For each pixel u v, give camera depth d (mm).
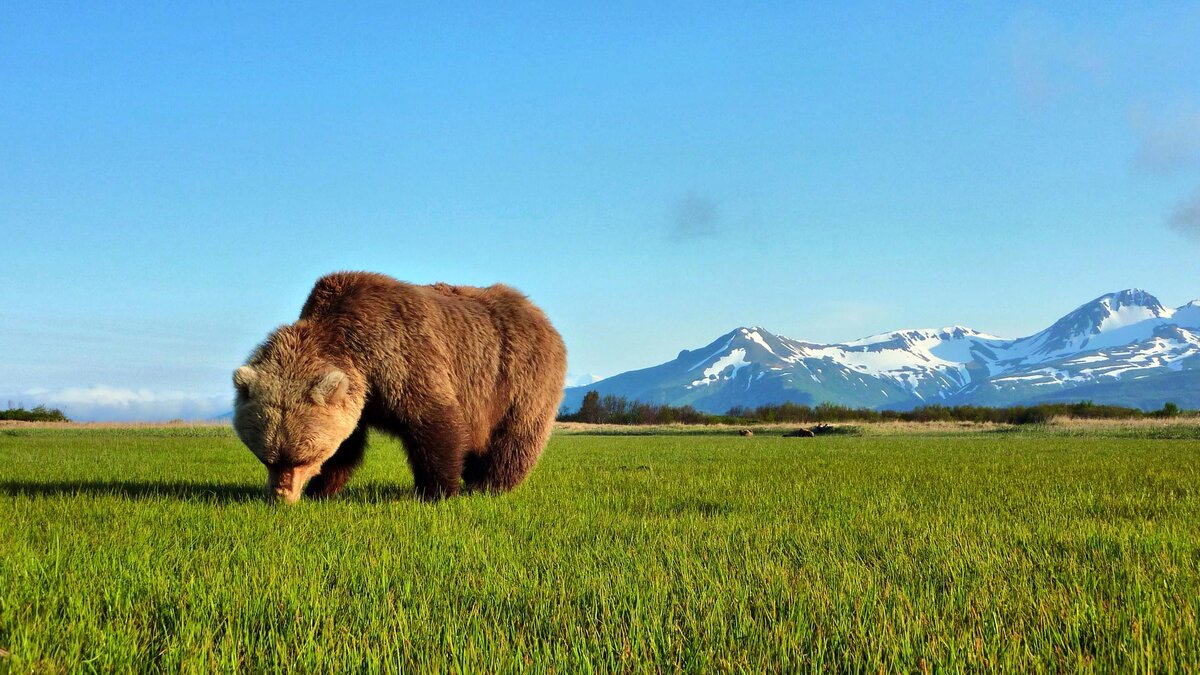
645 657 3498
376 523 7012
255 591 4469
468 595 4566
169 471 13242
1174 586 4590
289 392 8008
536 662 3381
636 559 5508
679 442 33562
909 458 18844
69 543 6012
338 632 3830
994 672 3289
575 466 15805
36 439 27797
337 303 8805
